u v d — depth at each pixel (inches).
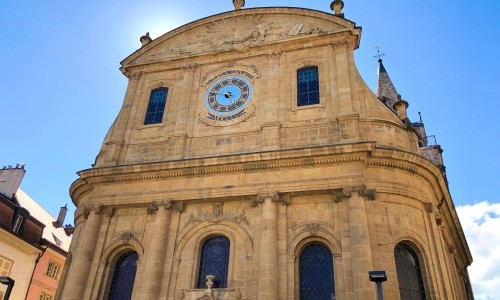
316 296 701.3
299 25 975.6
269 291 680.4
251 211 779.4
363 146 756.0
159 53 1048.2
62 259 1376.7
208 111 927.0
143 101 995.3
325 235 727.7
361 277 661.9
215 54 987.3
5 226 1114.7
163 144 914.1
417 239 751.7
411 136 887.7
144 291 730.2
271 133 846.5
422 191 802.8
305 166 782.5
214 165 816.3
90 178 876.6
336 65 897.5
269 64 939.3
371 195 745.6
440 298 716.7
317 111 857.5
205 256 781.9
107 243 818.8
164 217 799.7
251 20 1019.3
